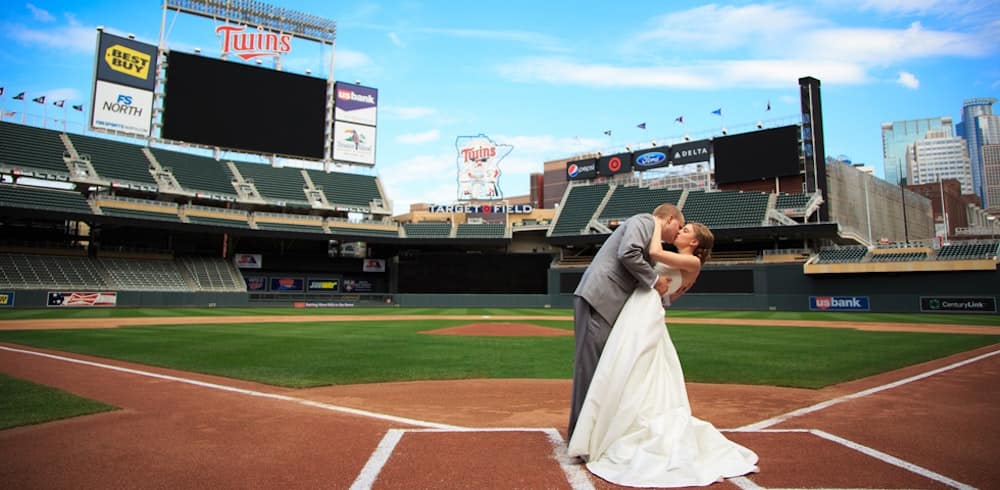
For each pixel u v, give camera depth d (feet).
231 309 124.88
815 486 11.81
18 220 130.93
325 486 12.01
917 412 20.21
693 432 12.95
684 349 44.73
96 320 81.46
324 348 44.19
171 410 20.30
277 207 157.79
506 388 26.32
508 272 155.02
